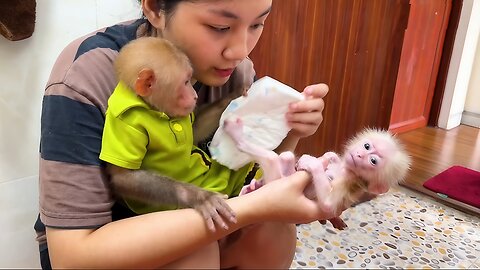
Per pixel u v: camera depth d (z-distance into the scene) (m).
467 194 2.18
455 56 3.20
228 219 0.76
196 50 0.82
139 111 0.77
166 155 0.81
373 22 2.03
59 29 1.18
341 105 2.06
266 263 0.99
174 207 0.82
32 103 1.18
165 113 0.80
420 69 3.11
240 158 0.89
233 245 0.95
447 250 1.75
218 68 0.86
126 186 0.78
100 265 0.73
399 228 1.89
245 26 0.81
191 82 0.88
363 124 2.21
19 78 1.14
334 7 1.85
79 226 0.75
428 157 2.71
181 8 0.79
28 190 1.23
